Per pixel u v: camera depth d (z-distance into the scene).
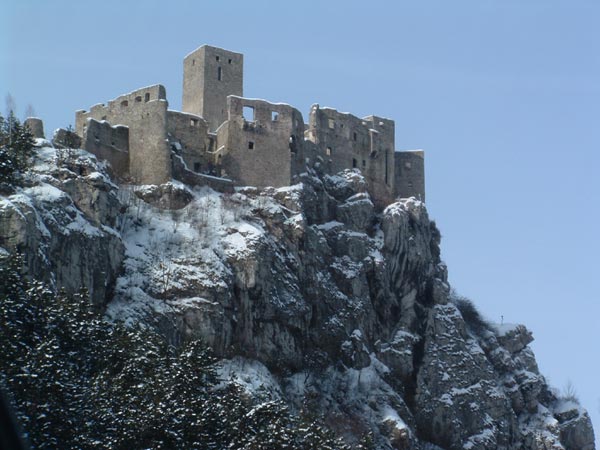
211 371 114.75
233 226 172.62
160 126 180.00
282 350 167.62
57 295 117.56
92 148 175.88
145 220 170.62
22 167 111.25
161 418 104.88
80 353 109.94
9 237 142.25
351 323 179.62
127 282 159.75
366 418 166.75
